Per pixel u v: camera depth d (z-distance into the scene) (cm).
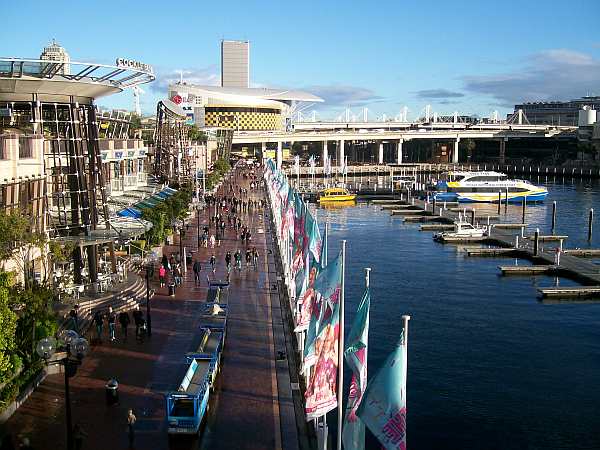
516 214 14450
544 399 4444
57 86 5250
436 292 7331
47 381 3722
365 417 2177
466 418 4156
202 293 5794
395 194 18075
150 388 3647
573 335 5806
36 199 5256
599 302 6962
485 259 9312
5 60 4750
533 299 7069
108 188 8262
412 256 9525
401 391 2138
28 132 6125
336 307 3014
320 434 3003
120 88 5697
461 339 5641
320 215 14312
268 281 6347
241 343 4494
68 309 4600
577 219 13575
